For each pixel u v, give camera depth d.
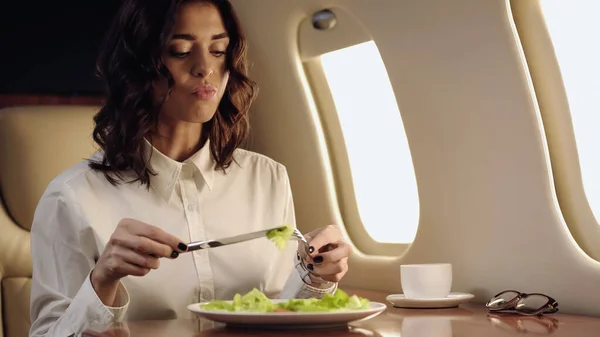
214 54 1.64
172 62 1.60
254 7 2.32
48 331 1.55
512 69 1.71
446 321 1.55
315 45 2.24
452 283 2.00
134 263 1.39
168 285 1.68
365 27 2.03
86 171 1.71
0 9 2.90
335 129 2.39
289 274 1.83
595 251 1.70
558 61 1.70
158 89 1.64
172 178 1.72
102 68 1.72
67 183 1.68
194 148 1.78
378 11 1.97
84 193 1.67
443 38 1.84
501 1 1.68
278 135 2.49
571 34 1.67
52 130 2.30
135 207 1.69
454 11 1.78
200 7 1.61
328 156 2.40
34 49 2.93
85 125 2.35
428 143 2.00
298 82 2.33
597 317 1.61
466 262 1.95
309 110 2.35
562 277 1.70
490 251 1.87
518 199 1.78
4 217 2.24
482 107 1.81
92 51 2.97
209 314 1.32
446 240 2.00
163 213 1.71
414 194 2.22
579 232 1.73
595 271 1.62
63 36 2.95
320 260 1.56
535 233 1.75
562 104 1.71
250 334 1.32
